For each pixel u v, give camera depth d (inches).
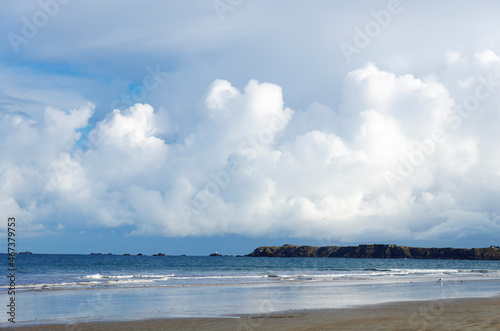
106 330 622.8
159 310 842.2
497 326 597.9
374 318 709.3
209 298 1077.8
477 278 2297.0
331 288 1443.2
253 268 3919.8
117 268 3513.8
